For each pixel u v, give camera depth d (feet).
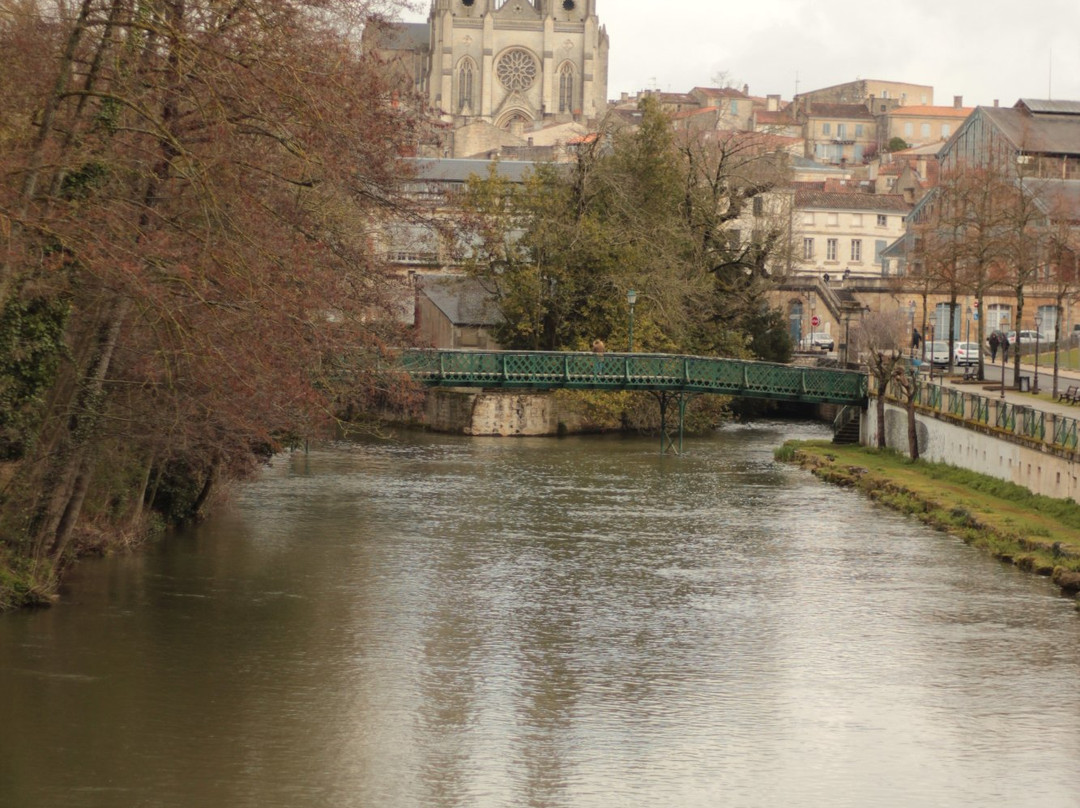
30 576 131.23
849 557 165.68
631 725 102.68
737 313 339.16
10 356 111.55
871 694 110.73
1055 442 184.75
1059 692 111.75
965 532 177.88
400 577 150.92
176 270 105.29
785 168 384.47
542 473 246.27
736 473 249.14
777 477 243.40
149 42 109.29
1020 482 197.77
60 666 113.09
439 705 106.42
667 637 127.44
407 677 113.29
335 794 88.33
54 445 125.80
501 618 133.49
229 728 99.86
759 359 360.07
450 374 273.33
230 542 168.25
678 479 239.71
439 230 155.43
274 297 111.96
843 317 366.43
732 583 150.82
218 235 110.42
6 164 96.27
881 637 128.06
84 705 103.71
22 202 98.37
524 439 315.17
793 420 377.09
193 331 109.40
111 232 105.29
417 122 148.87
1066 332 422.00
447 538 175.73
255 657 117.70
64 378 126.72
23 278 105.19
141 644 120.26
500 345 335.67
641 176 334.85
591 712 105.50
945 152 468.34
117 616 129.18
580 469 253.03
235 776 90.79
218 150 109.40
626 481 236.22
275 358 122.52
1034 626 132.05
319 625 128.88
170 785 88.89
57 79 98.89
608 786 90.58
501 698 108.58
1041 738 100.99
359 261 139.95
